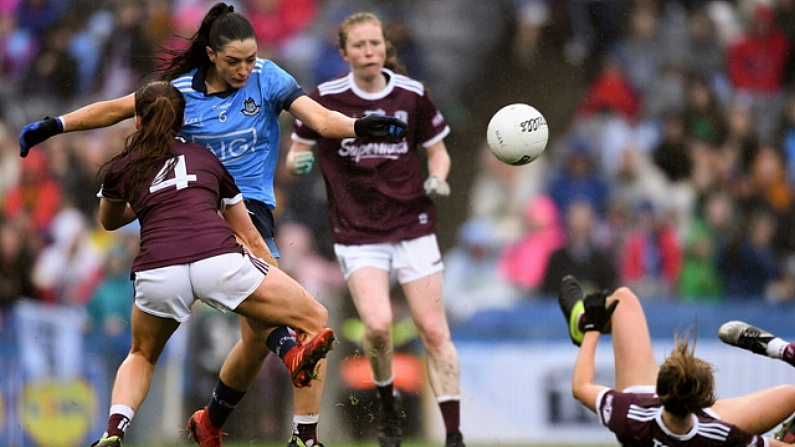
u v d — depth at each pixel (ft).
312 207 134.10
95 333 124.16
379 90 74.13
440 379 72.74
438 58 154.92
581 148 147.13
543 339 120.26
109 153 140.15
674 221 139.95
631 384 60.39
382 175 74.08
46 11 152.66
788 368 118.42
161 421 115.44
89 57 150.92
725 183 144.66
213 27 58.18
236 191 57.77
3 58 150.92
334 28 154.10
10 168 142.00
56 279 130.31
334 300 129.59
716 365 120.26
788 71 154.92
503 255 137.49
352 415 117.29
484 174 146.20
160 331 56.39
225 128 59.98
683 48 154.61
